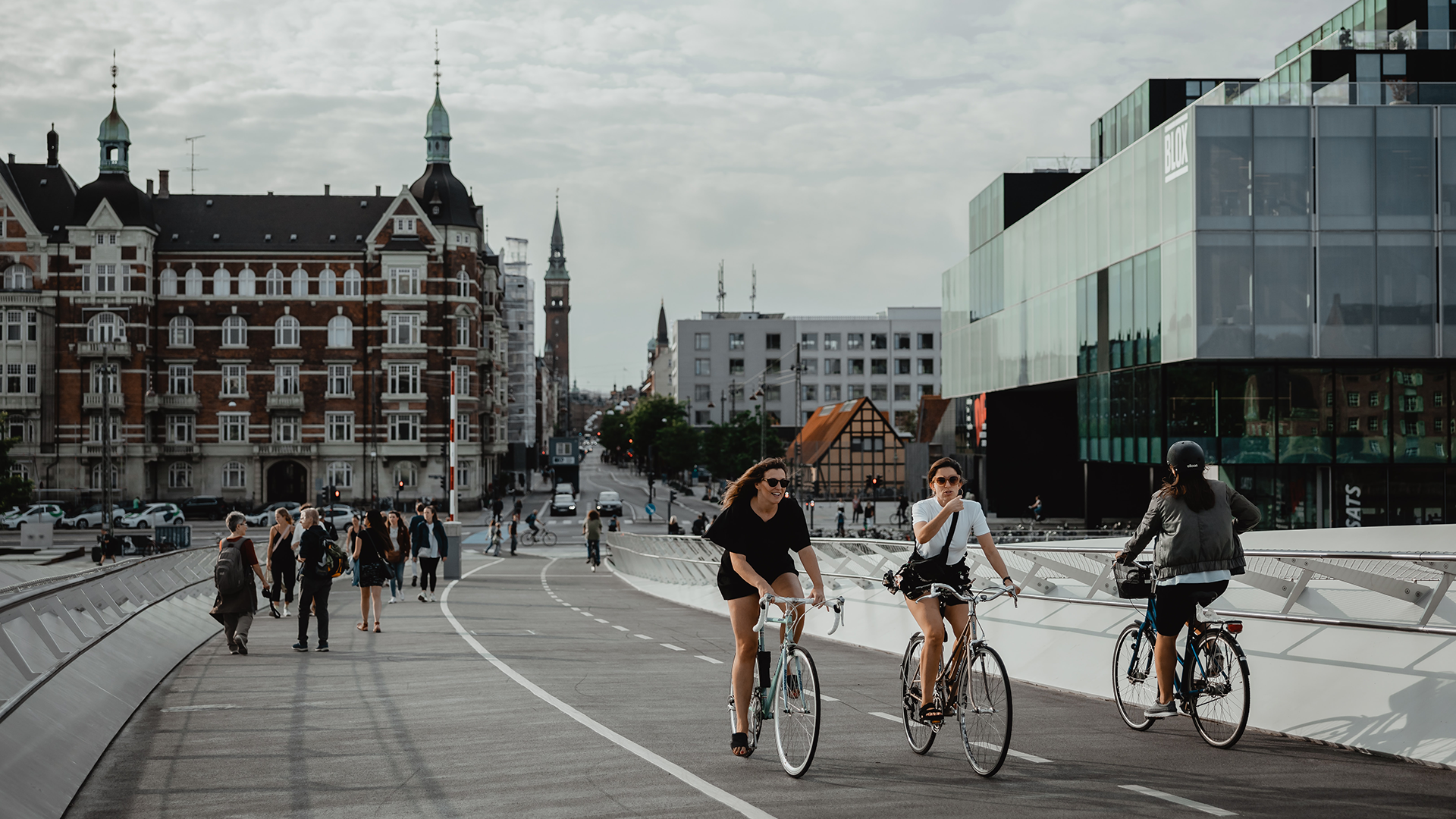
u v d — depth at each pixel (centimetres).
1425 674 785
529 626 1945
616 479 14775
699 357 14712
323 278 7925
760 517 746
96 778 750
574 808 650
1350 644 860
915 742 796
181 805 679
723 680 1212
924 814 623
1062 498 6159
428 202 8088
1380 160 3531
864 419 9206
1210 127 3550
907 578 777
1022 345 5503
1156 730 877
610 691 1128
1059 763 754
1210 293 3547
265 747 845
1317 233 3541
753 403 14650
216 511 7488
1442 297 3525
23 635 876
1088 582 1186
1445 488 3712
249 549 1495
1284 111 3544
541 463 17925
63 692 862
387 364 7912
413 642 1666
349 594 2956
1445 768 720
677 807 650
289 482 8050
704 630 1880
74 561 4678
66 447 7581
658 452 13988
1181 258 3650
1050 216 5053
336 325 7944
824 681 1197
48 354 7575
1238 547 789
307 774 754
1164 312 3791
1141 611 1081
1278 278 3547
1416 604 834
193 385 7875
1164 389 3800
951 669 752
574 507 8225
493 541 5516
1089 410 4600
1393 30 4144
